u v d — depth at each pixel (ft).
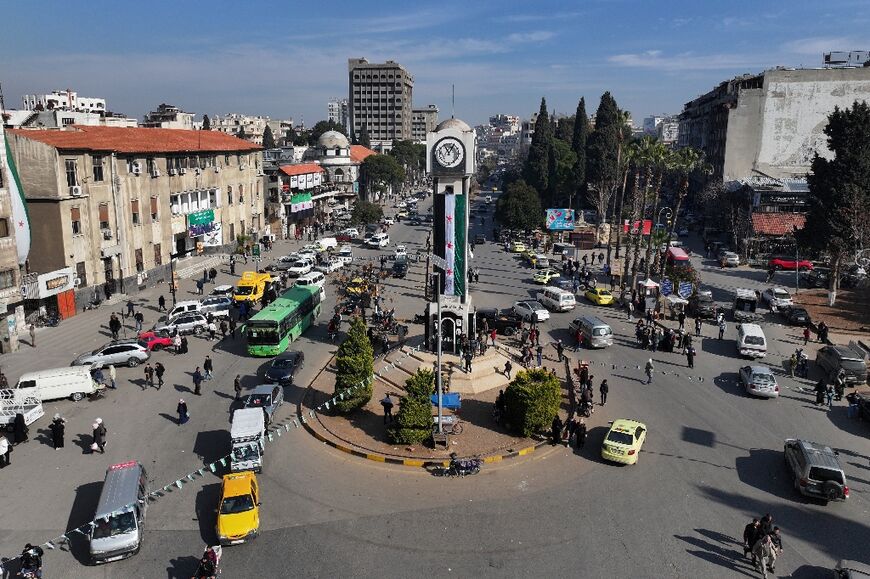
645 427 96.22
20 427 94.07
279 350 131.85
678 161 197.06
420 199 510.17
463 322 126.93
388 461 89.35
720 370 130.21
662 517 76.38
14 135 152.56
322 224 340.59
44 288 148.25
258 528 71.82
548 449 94.32
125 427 99.81
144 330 149.89
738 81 332.39
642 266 225.35
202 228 225.76
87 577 65.21
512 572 65.92
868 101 298.35
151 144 200.64
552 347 144.36
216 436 96.63
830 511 78.43
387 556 68.39
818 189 195.83
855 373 119.44
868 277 198.90
